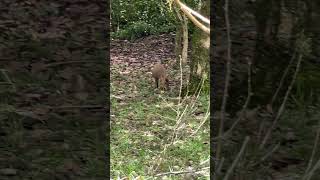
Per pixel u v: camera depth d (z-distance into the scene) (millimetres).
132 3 16375
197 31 8359
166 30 16188
